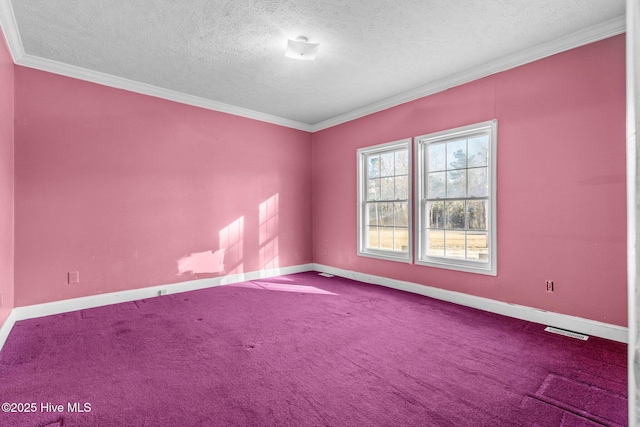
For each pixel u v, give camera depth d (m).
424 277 4.00
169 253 4.09
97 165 3.57
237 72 3.56
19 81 3.12
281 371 2.13
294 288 4.36
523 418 1.64
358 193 4.86
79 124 3.45
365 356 2.34
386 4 2.40
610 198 2.62
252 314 3.28
